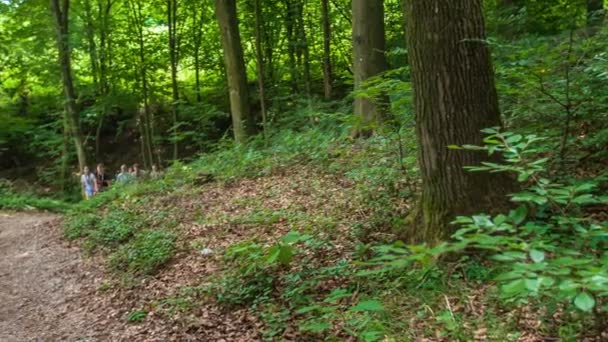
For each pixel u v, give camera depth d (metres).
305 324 4.62
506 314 3.96
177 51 25.31
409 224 5.55
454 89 5.00
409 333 4.07
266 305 5.51
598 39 6.92
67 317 6.85
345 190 8.63
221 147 15.42
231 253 5.87
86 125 28.22
